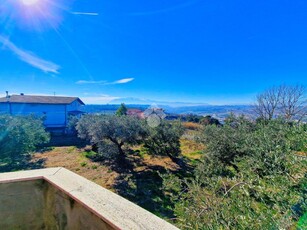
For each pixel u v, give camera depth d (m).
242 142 4.06
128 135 9.16
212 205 1.85
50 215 1.17
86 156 10.56
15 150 8.36
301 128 2.15
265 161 1.90
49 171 1.32
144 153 11.02
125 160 9.69
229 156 4.71
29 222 1.20
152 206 5.30
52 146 13.08
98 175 7.82
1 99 19.72
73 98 23.05
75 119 17.70
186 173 7.91
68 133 18.20
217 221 1.69
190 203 2.11
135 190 6.36
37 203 1.22
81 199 0.95
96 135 9.27
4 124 8.18
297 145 1.99
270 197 1.56
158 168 8.56
